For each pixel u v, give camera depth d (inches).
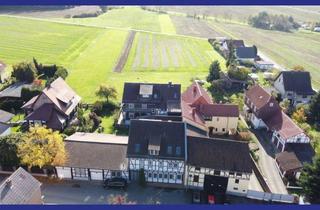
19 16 6860.2
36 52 4507.9
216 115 2470.5
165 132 1918.1
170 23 7396.7
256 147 2346.2
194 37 6048.2
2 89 3132.4
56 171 1908.2
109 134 2322.8
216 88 3378.4
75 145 1987.0
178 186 1908.2
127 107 2652.6
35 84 3051.2
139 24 7027.6
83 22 6771.7
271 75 3841.0
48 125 2412.6
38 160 1831.9
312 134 2460.6
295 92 3100.4
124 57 4480.8
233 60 4183.1
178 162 1851.6
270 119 2532.0
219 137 2484.0
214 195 1836.9
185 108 2396.7
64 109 2556.6
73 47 4859.7
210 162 1838.1
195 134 2121.1
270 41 6077.8
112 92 2898.6
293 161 2048.5
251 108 2723.9
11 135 1967.3
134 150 1876.2
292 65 4537.4
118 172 1891.0
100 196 1798.7
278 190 1947.6
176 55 4714.6
